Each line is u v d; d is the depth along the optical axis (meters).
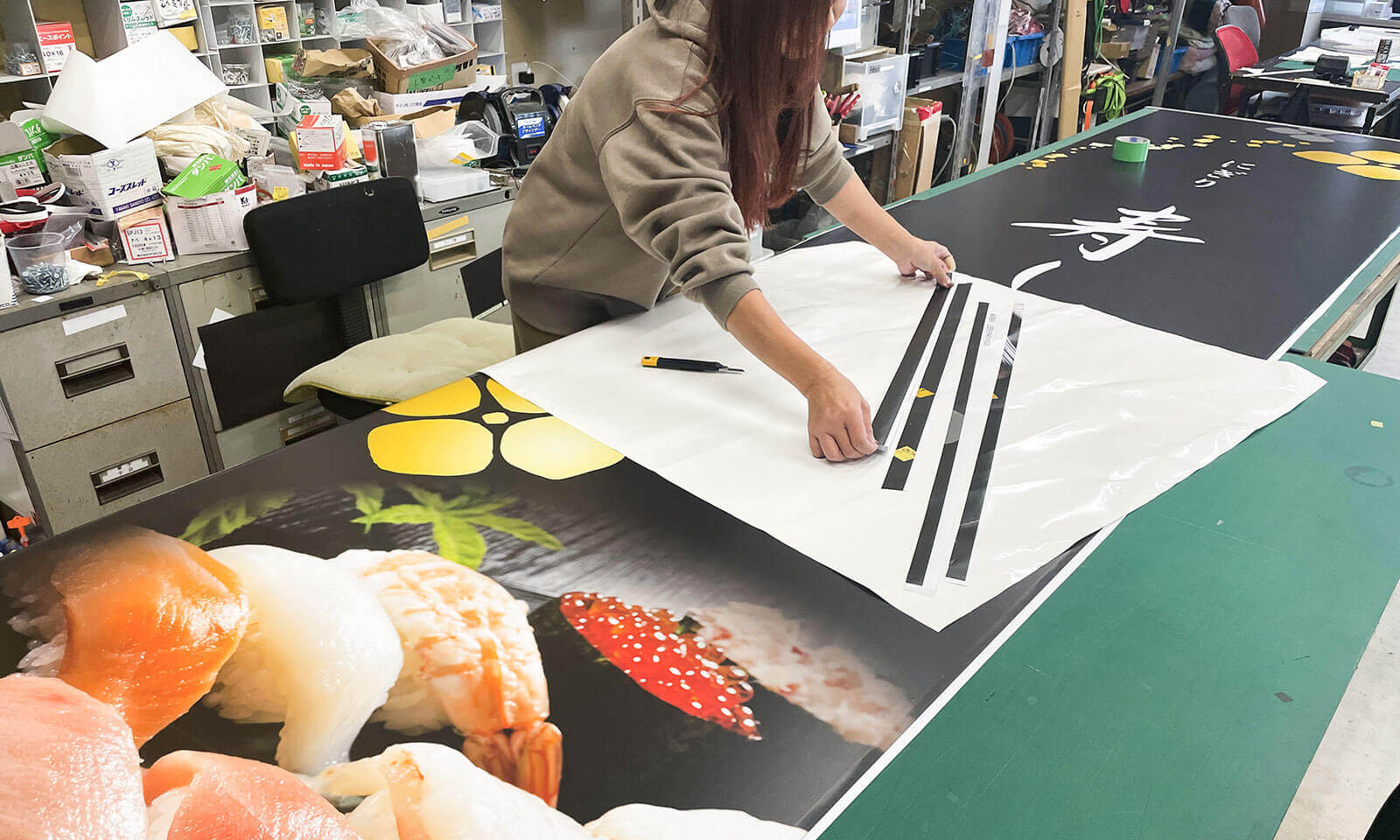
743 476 0.90
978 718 0.64
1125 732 0.63
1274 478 0.90
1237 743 0.63
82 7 2.37
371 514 0.83
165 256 2.03
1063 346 1.15
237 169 2.09
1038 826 0.57
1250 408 1.01
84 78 1.99
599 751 0.61
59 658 0.66
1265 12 5.59
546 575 0.76
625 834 0.55
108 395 1.97
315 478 0.88
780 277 1.38
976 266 1.42
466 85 2.90
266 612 0.71
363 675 0.66
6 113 2.36
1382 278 1.38
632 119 1.03
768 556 0.79
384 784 0.58
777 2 0.97
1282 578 0.77
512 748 0.61
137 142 1.98
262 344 2.20
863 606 0.73
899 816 0.57
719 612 0.72
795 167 1.21
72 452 1.96
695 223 0.98
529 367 1.11
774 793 0.58
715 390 1.06
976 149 4.27
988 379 1.07
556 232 1.23
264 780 0.58
